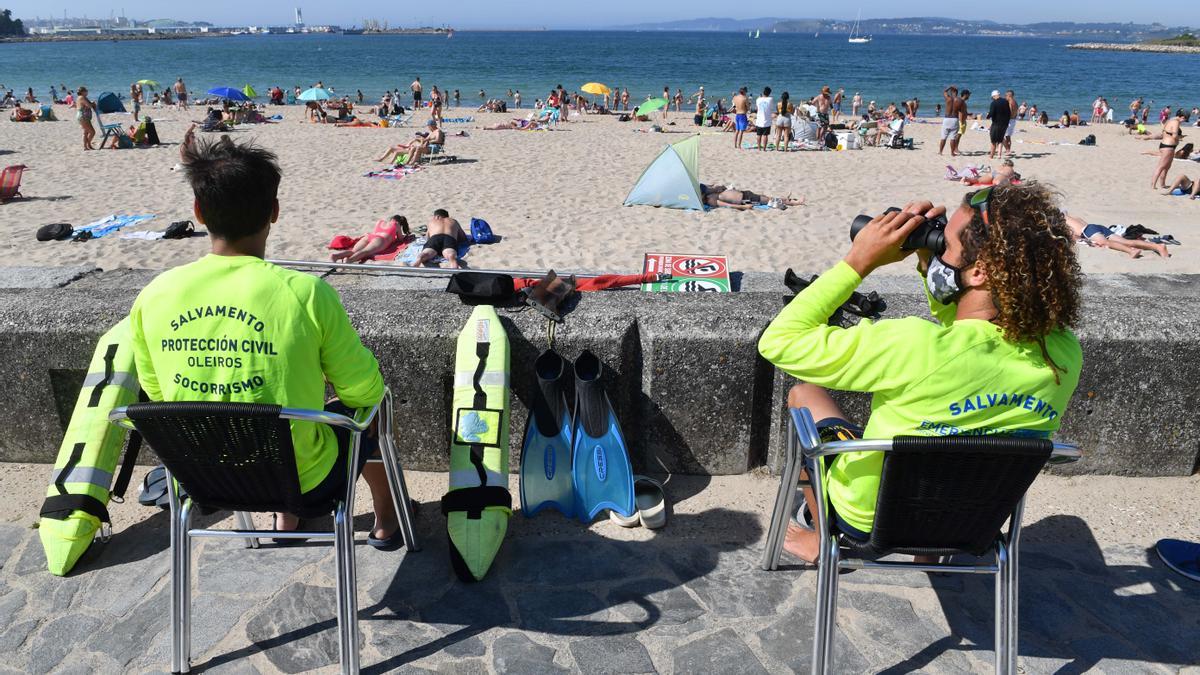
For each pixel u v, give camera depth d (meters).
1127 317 3.34
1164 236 11.08
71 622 2.69
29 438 3.60
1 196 13.66
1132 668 2.52
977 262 1.99
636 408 3.54
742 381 3.39
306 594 2.84
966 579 2.93
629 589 2.88
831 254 11.00
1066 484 3.54
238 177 2.20
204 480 2.29
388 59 94.56
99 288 3.68
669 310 3.46
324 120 29.42
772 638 2.64
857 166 18.34
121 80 63.22
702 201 13.59
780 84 61.69
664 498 3.38
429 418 3.51
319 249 10.98
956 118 19.88
